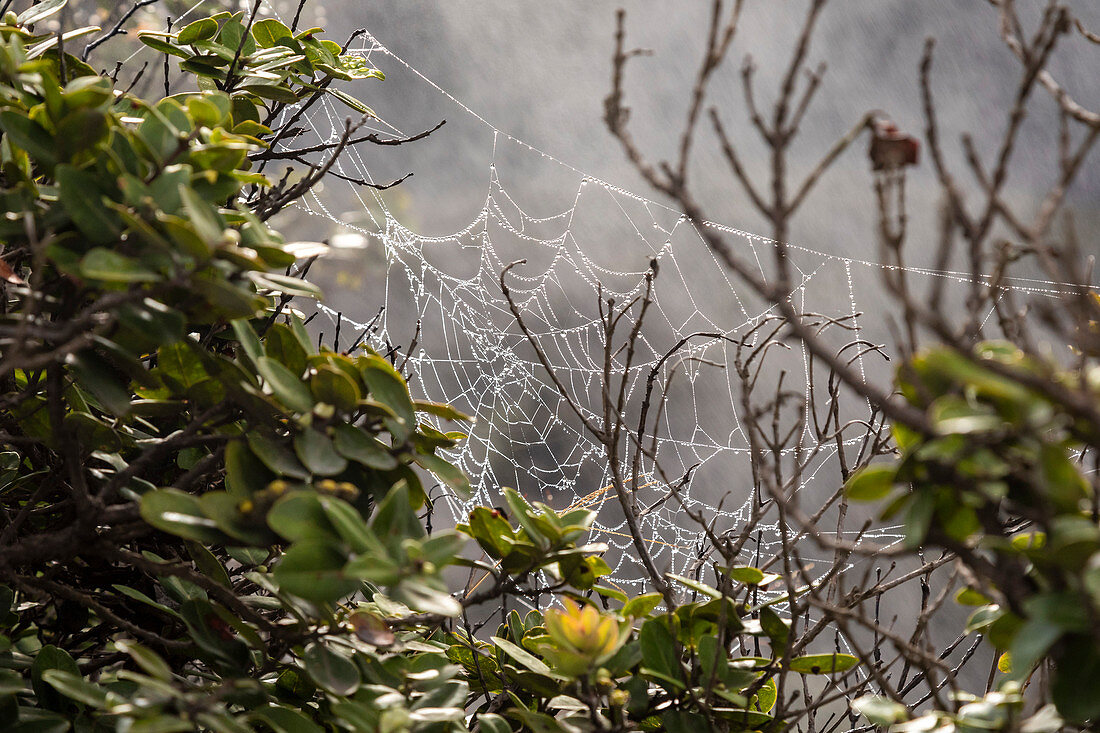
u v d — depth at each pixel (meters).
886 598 5.46
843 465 1.38
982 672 5.18
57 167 1.02
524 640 1.49
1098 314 1.11
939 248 0.77
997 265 0.89
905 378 0.81
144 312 1.03
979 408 0.80
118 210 0.97
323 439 1.10
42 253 0.98
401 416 1.19
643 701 1.31
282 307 1.73
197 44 1.82
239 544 1.03
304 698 1.37
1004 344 0.87
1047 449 0.76
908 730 1.02
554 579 1.39
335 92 2.02
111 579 1.65
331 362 1.19
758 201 0.82
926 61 0.80
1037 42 0.80
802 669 1.37
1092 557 0.76
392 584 0.91
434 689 1.21
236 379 1.10
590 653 1.13
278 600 1.32
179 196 1.07
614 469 1.42
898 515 0.96
